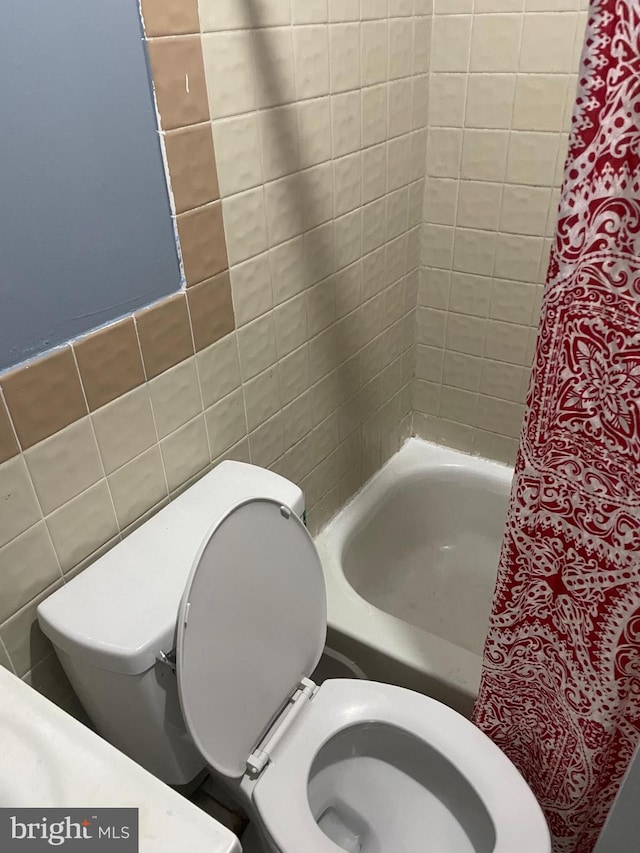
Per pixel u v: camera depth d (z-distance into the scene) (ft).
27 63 2.36
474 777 3.43
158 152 2.98
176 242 3.21
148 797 1.92
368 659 4.67
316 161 4.04
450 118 5.08
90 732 2.12
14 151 2.40
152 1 2.74
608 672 3.05
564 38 4.40
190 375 3.55
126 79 2.73
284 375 4.36
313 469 5.09
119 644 2.76
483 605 5.90
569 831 3.86
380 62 4.37
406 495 6.25
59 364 2.82
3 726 2.13
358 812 3.85
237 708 3.28
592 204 2.25
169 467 3.60
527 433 2.87
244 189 3.53
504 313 5.56
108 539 3.34
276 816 3.27
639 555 2.70
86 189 2.70
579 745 3.40
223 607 3.06
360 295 4.98
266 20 3.34
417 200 5.41
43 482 2.91
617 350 2.41
